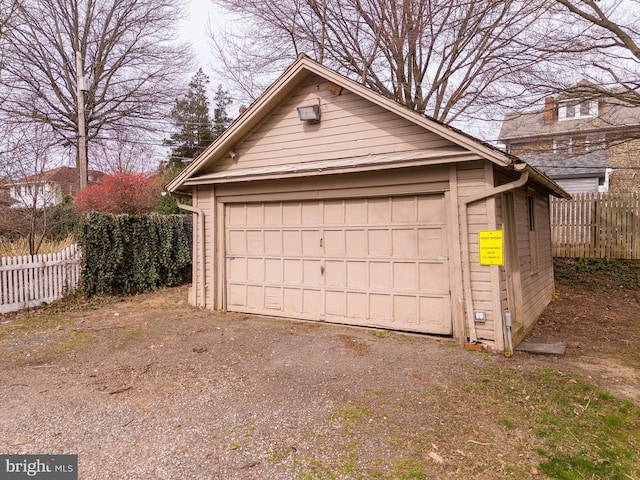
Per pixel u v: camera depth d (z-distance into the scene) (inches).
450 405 151.3
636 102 339.3
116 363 202.1
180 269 466.6
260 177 277.9
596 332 262.4
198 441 127.5
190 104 1235.2
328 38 503.8
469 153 210.8
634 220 462.0
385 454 119.1
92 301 358.3
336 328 263.7
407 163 227.6
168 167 1110.4
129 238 403.2
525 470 111.6
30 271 330.6
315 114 266.1
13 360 207.0
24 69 758.5
